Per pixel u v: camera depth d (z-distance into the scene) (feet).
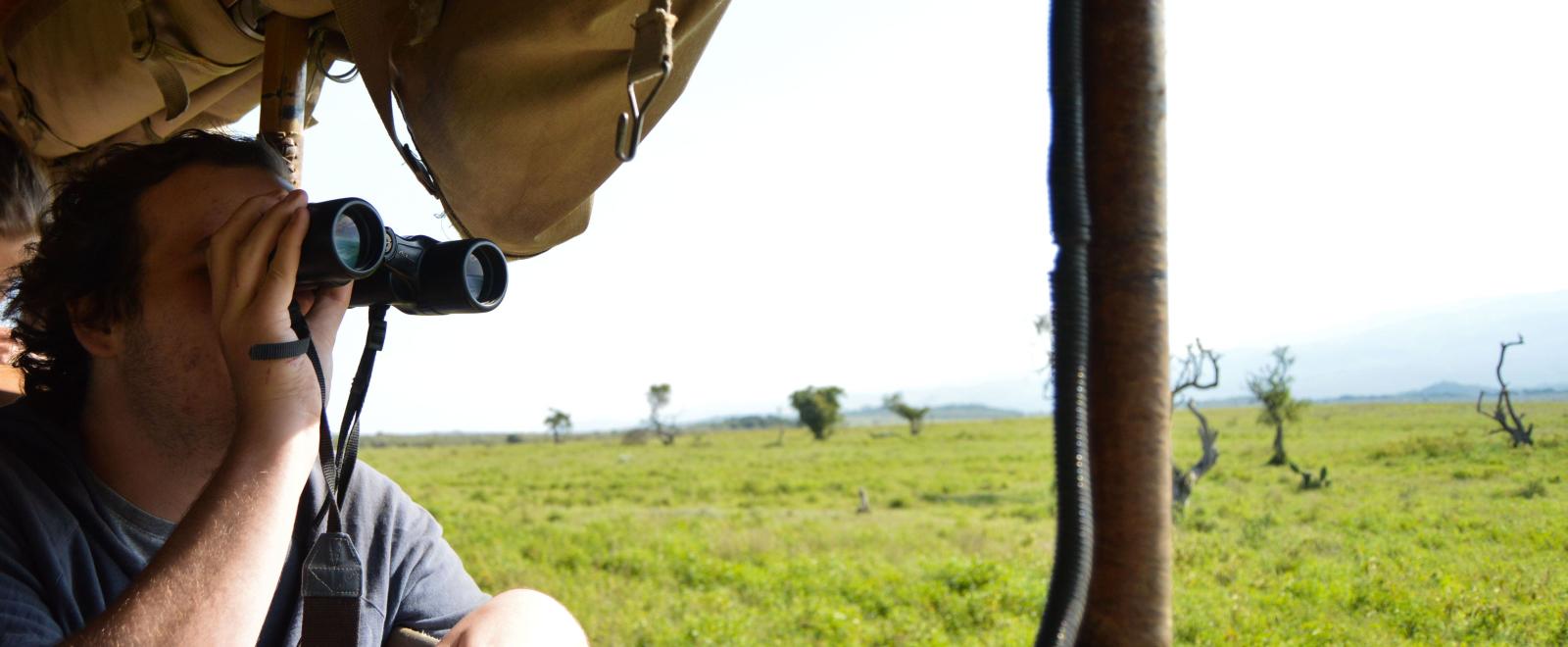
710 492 128.06
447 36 5.22
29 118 8.46
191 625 3.51
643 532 78.59
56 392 4.72
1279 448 98.68
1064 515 2.08
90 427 4.54
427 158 5.45
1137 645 2.11
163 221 4.33
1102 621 2.13
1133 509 2.12
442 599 5.41
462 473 173.68
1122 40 2.18
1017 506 93.40
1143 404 2.13
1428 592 37.27
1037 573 50.26
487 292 4.92
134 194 4.36
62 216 4.55
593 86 5.22
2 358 6.54
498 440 426.10
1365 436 111.45
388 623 5.24
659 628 44.21
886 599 47.37
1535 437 77.20
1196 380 89.10
